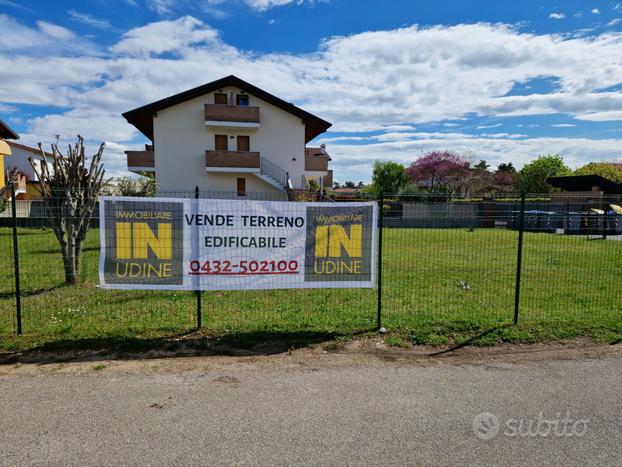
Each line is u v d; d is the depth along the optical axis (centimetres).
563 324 558
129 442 287
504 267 1089
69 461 265
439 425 315
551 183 3061
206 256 530
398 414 331
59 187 836
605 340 509
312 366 429
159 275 525
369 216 551
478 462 269
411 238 1702
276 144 2825
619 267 1095
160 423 313
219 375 405
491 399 359
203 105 2733
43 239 1573
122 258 517
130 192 1844
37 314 596
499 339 508
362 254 554
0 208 1406
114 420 317
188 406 341
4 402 344
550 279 923
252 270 539
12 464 261
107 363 430
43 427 305
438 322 561
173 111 2708
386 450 281
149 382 387
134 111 2633
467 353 470
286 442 289
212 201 525
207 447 282
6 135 2428
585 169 3981
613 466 267
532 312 629
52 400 348
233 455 273
